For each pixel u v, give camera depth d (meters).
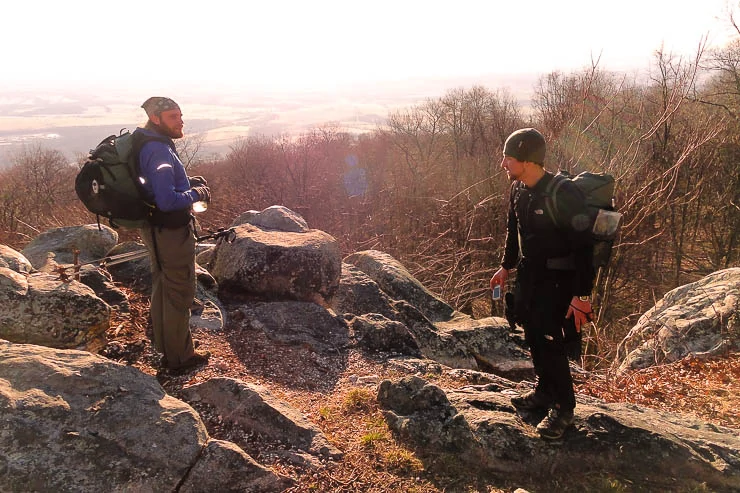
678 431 3.35
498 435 3.03
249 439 3.01
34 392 2.74
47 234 5.86
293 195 23.31
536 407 3.28
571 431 3.09
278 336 4.50
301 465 2.85
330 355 4.38
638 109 14.66
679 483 2.91
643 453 3.00
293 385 3.81
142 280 4.95
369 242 16.28
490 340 5.47
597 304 14.06
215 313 4.63
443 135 28.14
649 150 14.36
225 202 22.80
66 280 3.78
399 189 20.11
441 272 13.88
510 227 3.16
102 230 5.89
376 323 4.81
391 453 3.01
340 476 2.81
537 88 18.52
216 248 5.59
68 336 3.52
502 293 3.29
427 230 16.75
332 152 26.41
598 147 12.65
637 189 12.50
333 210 21.48
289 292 5.17
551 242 2.77
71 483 2.42
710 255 20.81
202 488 2.58
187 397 3.32
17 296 3.50
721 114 16.75
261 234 5.63
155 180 3.06
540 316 2.88
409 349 4.71
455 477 2.88
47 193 29.42
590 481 2.89
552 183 2.70
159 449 2.65
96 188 3.09
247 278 5.13
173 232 3.30
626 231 13.03
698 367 5.70
